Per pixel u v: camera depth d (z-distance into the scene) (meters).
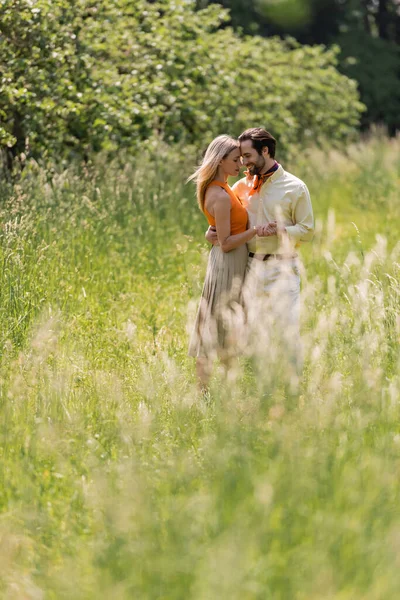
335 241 17.98
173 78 21.48
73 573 5.10
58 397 7.65
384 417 7.06
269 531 5.15
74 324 10.88
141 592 4.84
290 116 27.44
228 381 7.46
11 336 10.12
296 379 7.52
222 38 25.69
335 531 5.19
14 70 16.22
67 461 6.64
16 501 6.24
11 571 5.42
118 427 6.99
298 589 4.77
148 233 16.95
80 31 17.81
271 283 8.88
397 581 4.75
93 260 14.34
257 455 6.41
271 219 8.89
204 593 4.58
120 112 17.83
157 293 13.52
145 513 5.43
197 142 23.58
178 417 7.36
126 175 19.05
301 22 60.78
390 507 5.72
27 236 13.10
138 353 9.76
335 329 8.81
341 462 6.19
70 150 18.67
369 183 26.94
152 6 21.69
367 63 59.16
